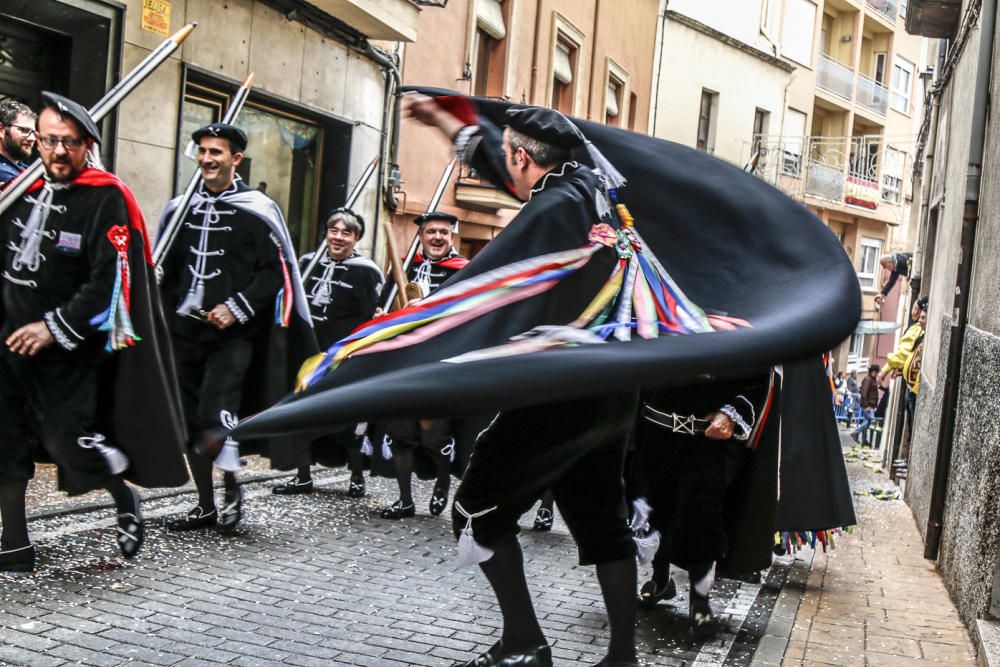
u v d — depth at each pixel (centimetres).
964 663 462
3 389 483
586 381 271
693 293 327
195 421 595
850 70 3912
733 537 509
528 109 344
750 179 342
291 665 396
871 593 588
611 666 351
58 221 488
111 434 508
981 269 643
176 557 535
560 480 350
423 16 1505
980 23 715
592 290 317
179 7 966
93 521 590
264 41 1106
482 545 336
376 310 766
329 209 1309
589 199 331
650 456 478
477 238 1780
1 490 482
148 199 952
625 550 353
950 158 1009
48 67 859
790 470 597
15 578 471
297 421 277
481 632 453
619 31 2419
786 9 3475
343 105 1284
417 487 840
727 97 3083
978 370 591
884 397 2008
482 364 278
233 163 607
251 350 610
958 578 566
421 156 1540
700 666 434
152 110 946
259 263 602
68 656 386
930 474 777
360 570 545
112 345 486
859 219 3925
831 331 289
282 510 680
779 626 502
